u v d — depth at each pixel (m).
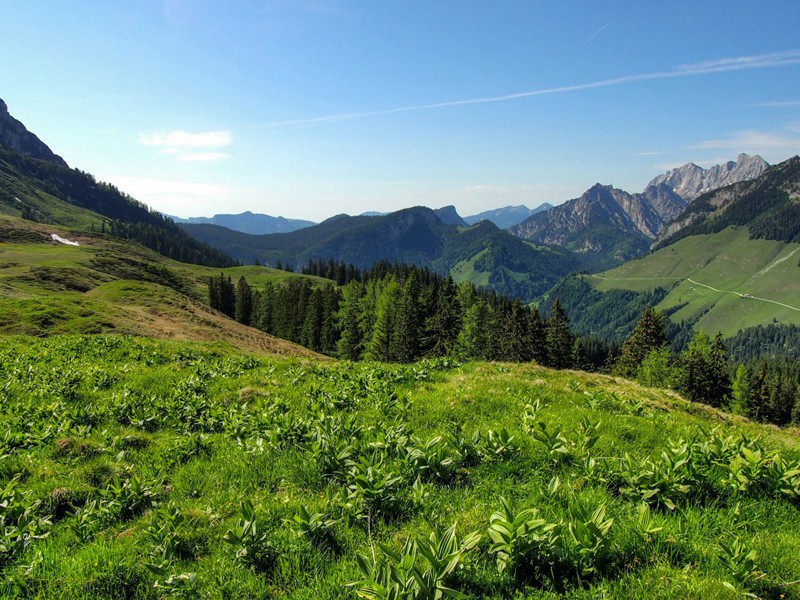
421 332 87.50
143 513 6.60
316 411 9.82
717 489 5.95
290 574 4.83
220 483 7.51
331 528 5.48
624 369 89.00
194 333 55.84
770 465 6.10
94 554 5.26
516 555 4.43
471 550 4.74
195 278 186.25
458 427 9.21
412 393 11.91
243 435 9.34
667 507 5.53
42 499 6.88
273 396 12.77
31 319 38.69
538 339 89.62
